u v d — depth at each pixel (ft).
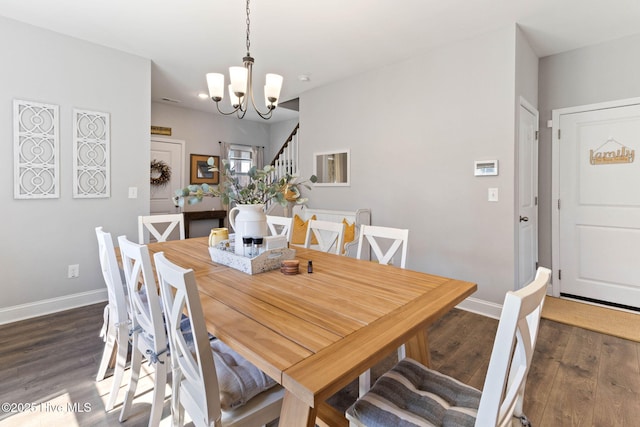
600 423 5.08
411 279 5.06
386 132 11.76
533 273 10.79
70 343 7.54
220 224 20.51
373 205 12.26
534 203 10.84
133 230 10.87
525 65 9.68
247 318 3.54
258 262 5.35
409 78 11.08
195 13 8.30
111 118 10.36
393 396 3.46
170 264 3.34
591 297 10.22
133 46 10.22
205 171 19.52
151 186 17.42
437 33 9.32
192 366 3.48
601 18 8.52
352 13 8.27
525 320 2.54
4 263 8.67
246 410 3.49
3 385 5.98
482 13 8.26
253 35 9.45
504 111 9.00
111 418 5.21
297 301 4.07
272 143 22.89
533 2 7.78
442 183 10.34
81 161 9.82
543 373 6.45
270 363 2.65
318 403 2.32
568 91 10.50
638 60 9.29
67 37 9.48
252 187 5.88
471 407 3.29
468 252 9.83
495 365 2.35
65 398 5.65
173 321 3.52
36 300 9.17
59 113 9.39
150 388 6.03
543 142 11.06
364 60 11.21
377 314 3.67
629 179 9.48
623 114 9.52
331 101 13.62
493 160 9.21
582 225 10.35
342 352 2.83
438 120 10.36
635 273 9.45
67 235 9.64
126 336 5.57
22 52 8.78
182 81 13.62
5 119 8.59
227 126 20.58
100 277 10.29
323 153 14.02
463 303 9.91
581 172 10.32
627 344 7.57
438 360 6.96
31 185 9.00
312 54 10.75
